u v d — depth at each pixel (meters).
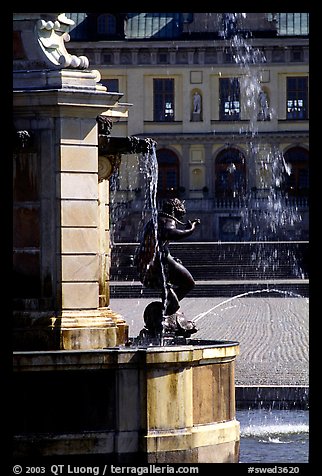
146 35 105.00
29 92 17.45
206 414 17.19
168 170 104.69
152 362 16.44
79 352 16.31
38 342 17.66
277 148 104.50
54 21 18.08
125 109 20.80
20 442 16.17
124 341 18.92
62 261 17.70
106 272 20.33
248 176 103.88
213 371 17.30
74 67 17.77
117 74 105.00
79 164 17.72
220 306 58.31
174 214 19.30
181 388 16.69
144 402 16.50
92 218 17.83
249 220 102.38
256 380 27.88
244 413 25.06
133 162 99.31
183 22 105.50
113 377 16.45
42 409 16.28
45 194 17.72
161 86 105.12
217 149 104.62
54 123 17.62
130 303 61.66
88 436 16.34
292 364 31.73
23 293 17.86
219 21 105.06
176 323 19.28
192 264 79.00
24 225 17.81
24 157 17.75
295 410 25.59
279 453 19.80
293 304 59.91
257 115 104.56
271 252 79.06
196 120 105.00
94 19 104.62
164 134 104.56
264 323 46.81
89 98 17.58
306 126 104.12
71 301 17.75
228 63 104.81
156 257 19.19
